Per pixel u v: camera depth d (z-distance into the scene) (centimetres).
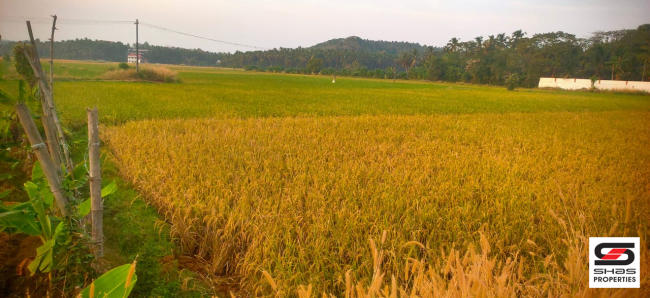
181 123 1202
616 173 721
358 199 528
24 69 309
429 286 233
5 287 307
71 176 329
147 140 866
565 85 5138
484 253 234
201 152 769
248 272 367
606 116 1914
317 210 461
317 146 891
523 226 445
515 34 10225
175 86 3216
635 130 1410
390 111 1994
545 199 532
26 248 351
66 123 1042
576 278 247
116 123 1260
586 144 1085
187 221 452
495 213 488
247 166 684
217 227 439
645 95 3862
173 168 633
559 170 744
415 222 452
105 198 537
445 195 538
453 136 1172
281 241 399
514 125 1487
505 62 7169
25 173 531
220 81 4641
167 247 427
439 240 400
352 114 1830
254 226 411
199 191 536
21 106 273
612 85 4259
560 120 1709
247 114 1639
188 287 362
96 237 327
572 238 376
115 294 245
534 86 6066
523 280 323
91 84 2850
